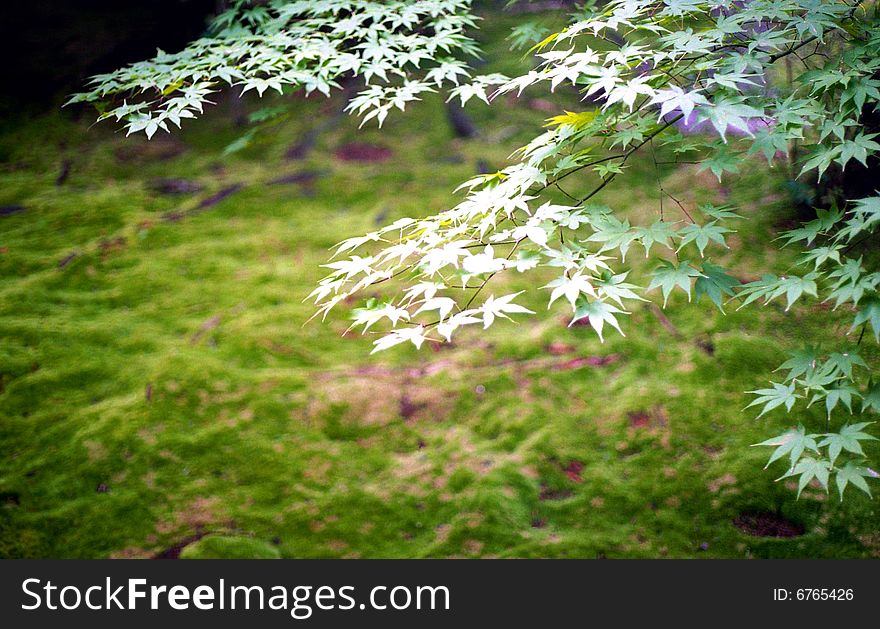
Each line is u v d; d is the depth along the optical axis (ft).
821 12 7.89
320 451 10.43
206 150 16.62
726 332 11.68
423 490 9.95
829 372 7.97
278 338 11.98
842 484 7.38
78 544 9.52
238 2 13.23
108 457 10.33
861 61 8.07
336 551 9.39
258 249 13.79
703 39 7.84
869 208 7.43
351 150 16.17
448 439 10.55
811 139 12.89
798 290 7.43
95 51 18.33
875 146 7.32
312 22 11.96
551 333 12.00
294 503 9.85
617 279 7.23
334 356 11.75
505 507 9.70
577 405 10.88
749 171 14.35
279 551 9.39
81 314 12.44
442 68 10.95
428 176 15.20
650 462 10.14
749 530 9.43
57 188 15.35
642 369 11.32
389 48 11.62
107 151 16.33
